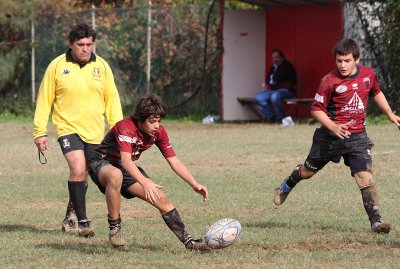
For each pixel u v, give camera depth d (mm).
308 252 20562
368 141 22797
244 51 65250
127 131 19906
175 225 20422
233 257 19938
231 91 65062
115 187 20219
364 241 21734
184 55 66750
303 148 44125
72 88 23406
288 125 57656
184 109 67125
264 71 65812
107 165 20531
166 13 66875
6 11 70438
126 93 68000
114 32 68188
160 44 67062
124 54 67938
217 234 20219
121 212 27625
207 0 74375
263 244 21547
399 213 25984
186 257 20062
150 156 43156
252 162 39500
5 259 20328
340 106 22531
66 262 19844
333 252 20438
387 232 22234
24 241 22797
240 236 22406
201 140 49938
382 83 57531
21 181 35375
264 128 56750
